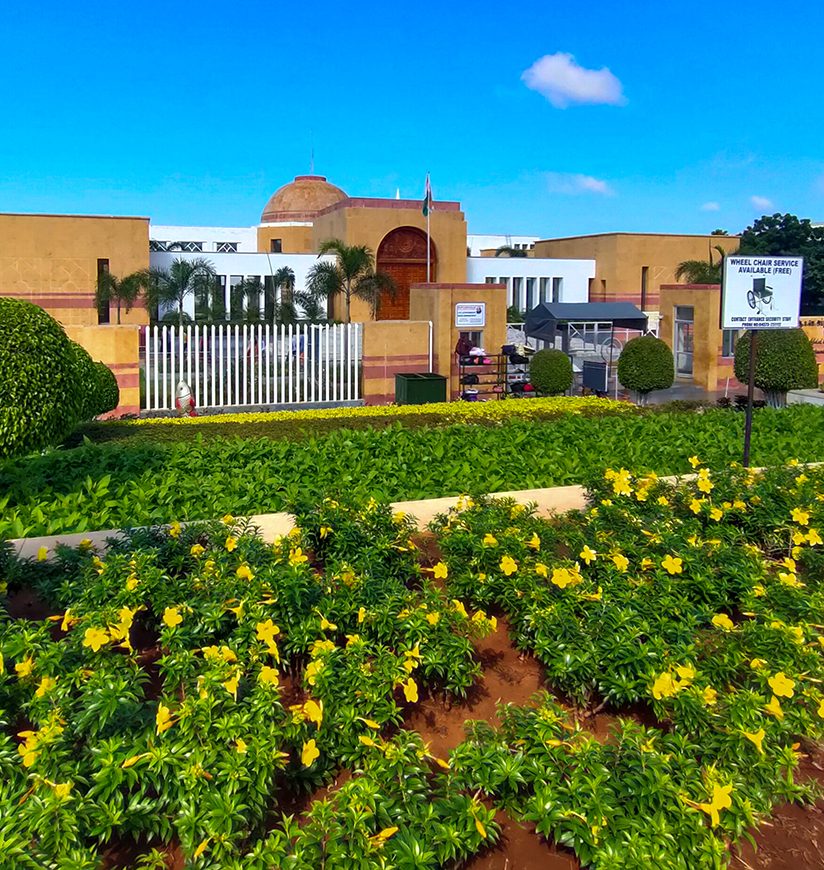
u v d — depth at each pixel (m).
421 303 17.97
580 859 2.79
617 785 2.99
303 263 32.34
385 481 6.95
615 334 28.28
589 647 3.75
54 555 5.18
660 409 13.20
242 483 6.72
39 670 3.44
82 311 28.27
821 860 2.99
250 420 11.73
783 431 9.76
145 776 2.91
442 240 34.38
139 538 4.93
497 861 2.92
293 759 3.28
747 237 43.81
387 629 3.91
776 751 3.30
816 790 3.34
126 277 27.48
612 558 4.73
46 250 27.62
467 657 3.88
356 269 28.92
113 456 7.48
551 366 16.95
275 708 3.24
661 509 5.77
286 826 2.79
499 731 3.40
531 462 7.70
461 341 17.30
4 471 6.97
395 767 3.03
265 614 3.87
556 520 5.89
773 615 4.17
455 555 4.79
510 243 55.16
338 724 3.30
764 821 3.17
